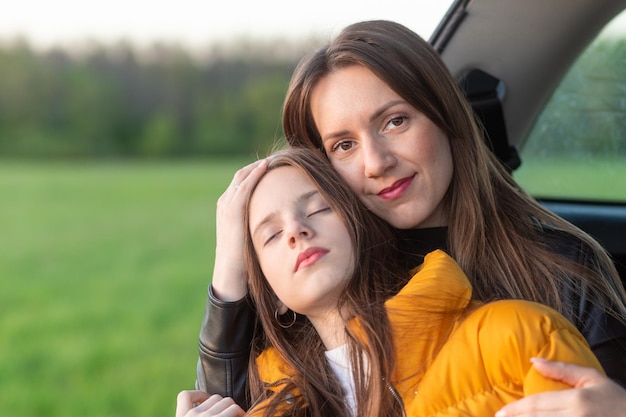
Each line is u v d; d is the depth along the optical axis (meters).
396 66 1.26
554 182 1.80
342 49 1.28
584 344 1.07
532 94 1.60
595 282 1.26
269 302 1.30
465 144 1.32
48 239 11.45
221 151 22.91
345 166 1.30
